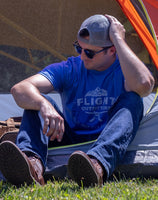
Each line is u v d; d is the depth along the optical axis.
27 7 11.10
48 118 7.23
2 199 5.77
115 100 8.19
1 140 8.29
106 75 8.28
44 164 7.23
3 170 6.71
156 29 10.57
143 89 7.71
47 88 8.17
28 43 11.16
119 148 7.12
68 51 11.35
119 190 6.42
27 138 7.19
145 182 7.42
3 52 11.03
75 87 8.35
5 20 11.04
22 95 7.62
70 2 11.23
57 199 5.73
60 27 11.30
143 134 8.24
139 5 9.57
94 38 7.96
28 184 6.73
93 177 6.60
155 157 8.04
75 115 8.34
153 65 10.03
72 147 8.17
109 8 10.88
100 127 8.27
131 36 10.23
